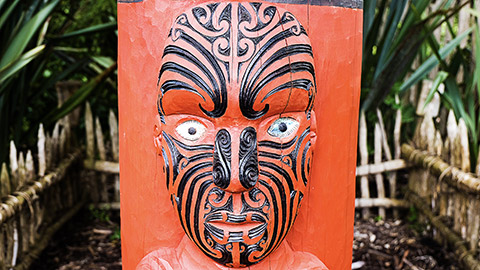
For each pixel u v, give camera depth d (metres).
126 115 1.22
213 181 1.04
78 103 2.32
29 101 2.53
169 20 1.11
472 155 2.17
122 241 1.32
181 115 1.08
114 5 2.94
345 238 1.31
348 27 1.17
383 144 2.59
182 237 1.23
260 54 1.00
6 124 2.21
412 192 2.54
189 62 1.01
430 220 2.33
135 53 1.17
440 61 2.27
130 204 1.26
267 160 1.05
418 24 2.23
